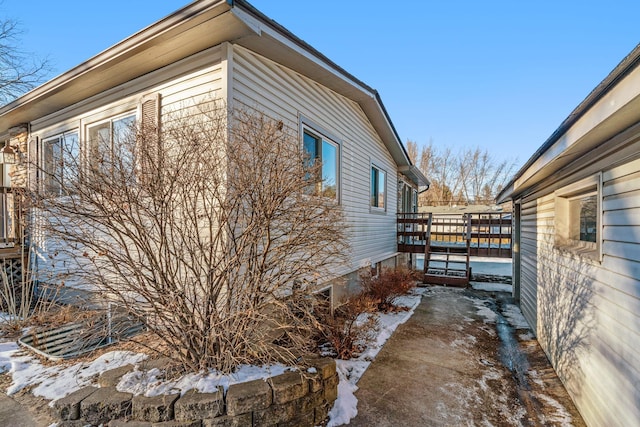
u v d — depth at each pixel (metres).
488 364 4.26
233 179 2.94
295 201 3.18
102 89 4.78
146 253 2.86
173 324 2.89
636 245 2.29
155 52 3.74
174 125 3.81
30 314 4.86
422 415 3.07
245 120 3.73
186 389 2.56
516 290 7.77
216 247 2.95
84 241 2.91
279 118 4.54
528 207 6.19
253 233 2.98
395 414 3.07
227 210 2.93
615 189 2.60
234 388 2.55
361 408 3.16
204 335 2.87
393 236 10.34
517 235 7.82
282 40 3.77
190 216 3.00
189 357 2.95
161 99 4.11
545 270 4.76
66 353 3.64
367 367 4.07
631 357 2.33
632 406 2.31
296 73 4.96
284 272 3.16
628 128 2.20
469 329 5.67
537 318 5.22
